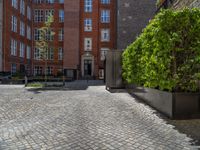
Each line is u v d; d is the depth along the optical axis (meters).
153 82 9.44
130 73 14.56
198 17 8.16
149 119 8.01
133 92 15.19
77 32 45.75
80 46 46.56
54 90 19.70
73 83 30.55
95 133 6.38
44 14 47.56
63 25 47.50
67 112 9.30
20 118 8.25
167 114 8.41
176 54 8.38
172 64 8.41
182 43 8.27
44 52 28.11
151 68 9.38
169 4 15.74
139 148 5.20
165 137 5.97
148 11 42.22
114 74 19.22
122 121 7.74
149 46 9.59
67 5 45.91
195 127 6.92
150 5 42.28
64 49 45.53
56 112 9.31
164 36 8.16
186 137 5.96
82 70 46.41
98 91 18.33
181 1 12.87
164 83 8.34
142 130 6.63
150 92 10.68
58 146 5.36
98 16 46.88
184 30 8.27
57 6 47.50
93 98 13.58
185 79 8.38
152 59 9.05
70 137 6.04
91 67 46.62
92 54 46.44
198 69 8.30
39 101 12.40
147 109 9.87
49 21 28.03
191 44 8.26
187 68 8.25
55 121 7.79
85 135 6.20
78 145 5.43
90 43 46.62
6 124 7.39
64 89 20.61
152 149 5.13
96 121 7.76
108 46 46.78
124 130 6.65
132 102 11.84
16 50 39.56
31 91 18.50
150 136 6.06
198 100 8.15
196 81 8.39
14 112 9.30
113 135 6.18
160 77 8.54
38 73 47.28
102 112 9.25
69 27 45.75
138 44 12.52
